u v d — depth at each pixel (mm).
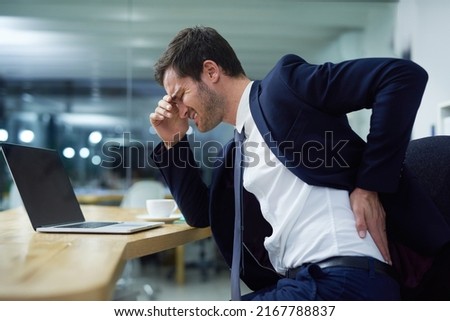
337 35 4398
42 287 517
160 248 1044
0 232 1099
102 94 5441
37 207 1149
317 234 939
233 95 1171
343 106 986
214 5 4328
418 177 1109
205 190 1323
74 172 5105
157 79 1275
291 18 4355
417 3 3654
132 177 4387
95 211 2023
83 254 749
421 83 949
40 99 5695
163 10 4379
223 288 3619
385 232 981
